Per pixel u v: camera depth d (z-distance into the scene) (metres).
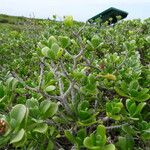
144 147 2.51
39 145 2.32
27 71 5.37
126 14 10.30
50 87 2.51
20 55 7.71
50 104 2.18
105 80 3.08
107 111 2.31
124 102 3.15
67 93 2.37
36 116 2.15
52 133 2.26
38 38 8.38
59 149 2.32
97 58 4.85
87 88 2.59
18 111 1.91
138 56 3.96
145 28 8.02
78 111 2.32
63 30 6.97
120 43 5.98
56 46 2.48
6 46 8.09
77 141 2.13
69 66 3.74
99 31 7.47
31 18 10.34
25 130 1.99
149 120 2.90
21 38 8.45
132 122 2.41
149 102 3.04
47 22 8.54
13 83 2.45
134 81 2.69
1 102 2.35
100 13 10.20
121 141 2.26
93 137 1.97
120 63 3.65
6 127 1.86
